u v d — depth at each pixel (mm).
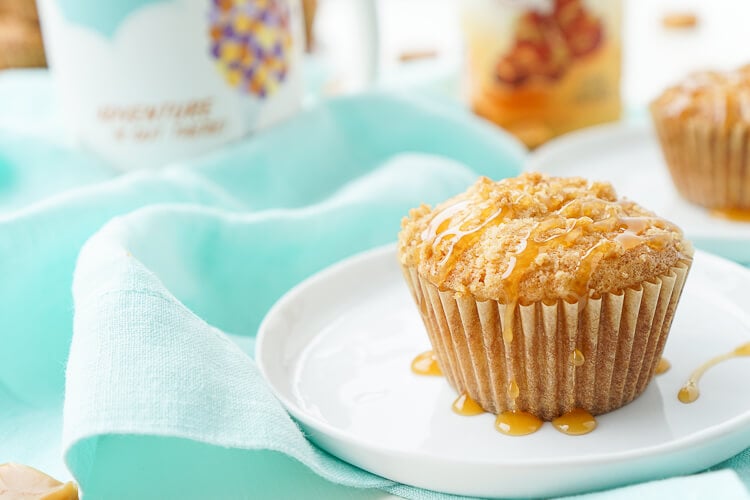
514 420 393
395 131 560
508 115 582
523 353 391
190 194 484
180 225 455
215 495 376
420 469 367
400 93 565
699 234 468
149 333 384
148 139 508
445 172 513
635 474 362
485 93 582
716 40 900
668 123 519
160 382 373
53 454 400
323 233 483
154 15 490
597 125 589
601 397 393
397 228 496
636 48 902
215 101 510
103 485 377
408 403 404
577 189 410
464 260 394
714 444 364
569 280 384
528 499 366
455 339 397
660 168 557
